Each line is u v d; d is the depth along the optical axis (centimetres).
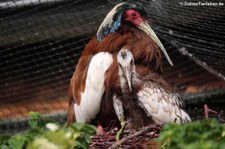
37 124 966
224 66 1528
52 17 1471
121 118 1098
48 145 752
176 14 1406
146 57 1219
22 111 1620
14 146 845
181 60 1534
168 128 875
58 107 1616
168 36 1446
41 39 1505
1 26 1482
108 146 962
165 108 1174
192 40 1459
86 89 1202
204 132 812
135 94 1170
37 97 1614
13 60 1545
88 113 1213
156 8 1394
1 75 1573
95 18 1466
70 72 1573
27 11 1464
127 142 950
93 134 982
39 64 1555
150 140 948
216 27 1430
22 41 1508
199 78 1573
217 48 1469
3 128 1619
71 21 1473
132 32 1238
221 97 1577
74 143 852
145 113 1177
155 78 1197
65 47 1526
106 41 1226
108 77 1177
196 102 1580
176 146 805
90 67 1198
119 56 1159
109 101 1190
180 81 1573
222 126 820
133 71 1166
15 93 1605
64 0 1446
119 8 1252
